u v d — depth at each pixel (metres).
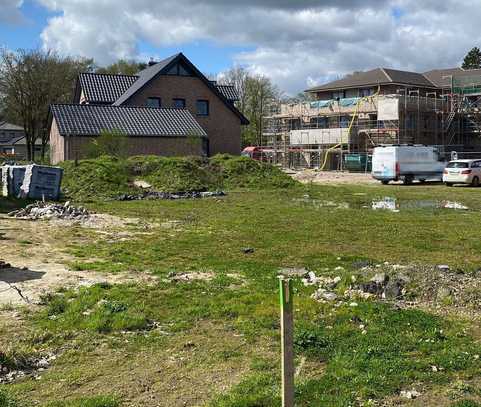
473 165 34.09
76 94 50.62
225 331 6.93
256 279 9.60
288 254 12.11
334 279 9.20
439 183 37.75
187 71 44.50
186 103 44.56
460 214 19.53
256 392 5.12
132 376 5.61
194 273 10.12
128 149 35.28
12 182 23.52
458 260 11.48
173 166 28.44
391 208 21.59
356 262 11.27
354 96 65.88
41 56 56.91
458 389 5.21
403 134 56.53
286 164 66.69
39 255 11.70
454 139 61.19
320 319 7.21
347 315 7.28
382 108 56.59
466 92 59.91
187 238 14.16
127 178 27.19
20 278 9.54
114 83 47.44
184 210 20.34
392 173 36.19
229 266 10.77
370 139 58.28
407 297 8.23
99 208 20.94
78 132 34.06
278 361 5.95
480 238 14.25
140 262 11.12
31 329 6.96
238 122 46.28
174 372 5.71
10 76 55.75
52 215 18.09
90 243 13.34
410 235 14.70
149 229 15.73
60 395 5.18
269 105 76.81
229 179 29.77
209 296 8.42
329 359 5.92
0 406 4.84
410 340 6.42
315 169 60.41
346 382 5.32
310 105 64.19
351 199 25.33
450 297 8.05
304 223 16.91
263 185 29.58
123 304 7.88
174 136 36.66
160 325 7.18
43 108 57.44
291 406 4.06
